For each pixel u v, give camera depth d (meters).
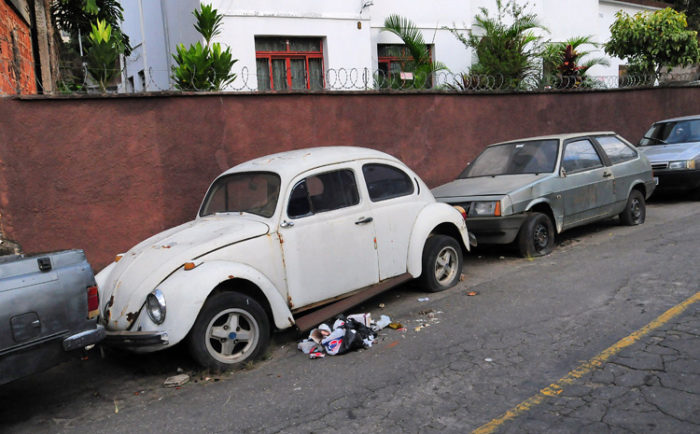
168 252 4.90
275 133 8.31
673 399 3.56
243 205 5.52
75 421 4.13
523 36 14.81
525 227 7.58
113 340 4.62
